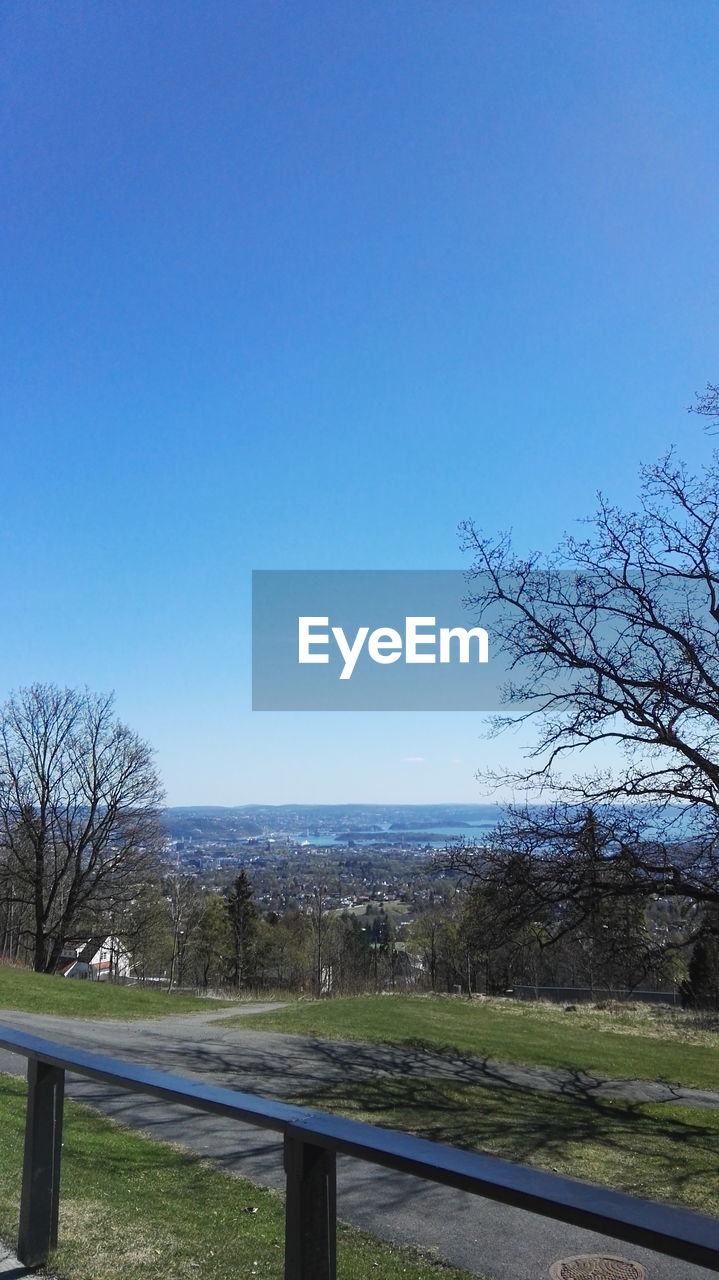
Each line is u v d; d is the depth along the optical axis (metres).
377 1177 7.43
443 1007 24.59
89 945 43.00
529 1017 23.47
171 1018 20.48
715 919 13.25
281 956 61.22
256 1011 23.09
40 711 38.31
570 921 13.43
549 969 38.41
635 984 13.69
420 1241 5.88
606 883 13.05
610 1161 9.82
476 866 13.67
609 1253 5.65
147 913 42.72
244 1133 8.45
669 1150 10.66
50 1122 4.05
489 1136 10.48
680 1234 1.72
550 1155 9.83
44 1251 3.99
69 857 38.72
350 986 41.38
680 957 14.31
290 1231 2.68
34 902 38.62
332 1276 2.67
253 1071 13.32
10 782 37.81
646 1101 13.98
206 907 61.56
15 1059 11.55
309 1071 13.72
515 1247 5.79
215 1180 6.74
